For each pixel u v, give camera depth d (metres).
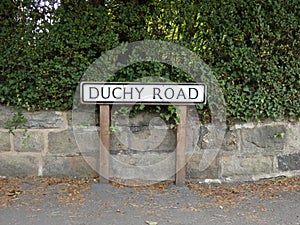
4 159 3.68
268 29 3.59
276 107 3.70
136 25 3.62
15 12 3.52
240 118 3.69
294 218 2.90
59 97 3.61
